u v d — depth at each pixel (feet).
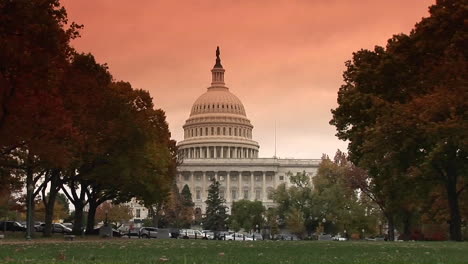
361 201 410.11
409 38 141.28
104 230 264.11
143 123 243.60
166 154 284.61
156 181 275.80
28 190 209.15
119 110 220.84
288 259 76.79
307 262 70.59
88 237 240.12
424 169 177.78
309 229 496.23
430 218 290.76
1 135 155.33
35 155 186.50
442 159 171.63
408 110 136.87
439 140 153.89
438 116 138.62
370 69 155.02
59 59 156.04
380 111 148.15
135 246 124.88
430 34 130.21
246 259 75.10
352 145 171.83
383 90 153.79
